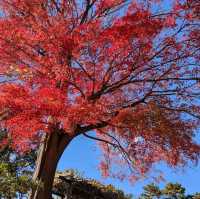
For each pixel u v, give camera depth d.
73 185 18.08
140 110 12.92
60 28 11.89
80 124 12.48
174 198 30.98
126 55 11.88
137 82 12.94
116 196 19.17
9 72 12.32
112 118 12.50
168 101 13.07
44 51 12.23
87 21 12.68
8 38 12.00
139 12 11.84
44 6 12.80
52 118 11.80
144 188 31.34
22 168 15.61
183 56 12.52
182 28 12.41
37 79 12.00
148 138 13.13
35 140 12.89
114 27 11.48
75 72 11.88
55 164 13.18
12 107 11.08
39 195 12.54
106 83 12.34
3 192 10.22
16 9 12.60
